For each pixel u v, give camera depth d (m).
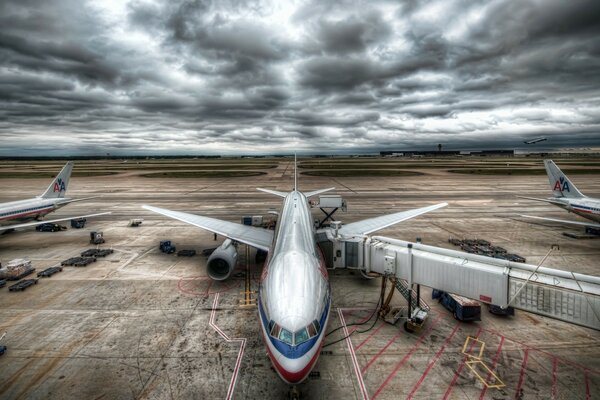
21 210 33.72
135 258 28.28
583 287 12.75
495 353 14.79
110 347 15.27
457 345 15.43
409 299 17.14
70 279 23.50
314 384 12.84
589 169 134.62
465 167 159.50
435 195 63.56
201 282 23.09
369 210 48.22
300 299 11.85
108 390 12.48
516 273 14.32
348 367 13.88
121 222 42.53
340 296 20.97
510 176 106.56
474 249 28.98
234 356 14.66
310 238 17.22
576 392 12.28
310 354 10.88
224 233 25.64
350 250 19.80
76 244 32.62
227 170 147.25
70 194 66.44
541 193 65.94
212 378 13.20
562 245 31.20
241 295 20.98
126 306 19.41
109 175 119.69
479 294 15.06
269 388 12.63
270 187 77.12
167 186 81.38
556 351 14.91
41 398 12.06
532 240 33.03
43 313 18.48
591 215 31.42
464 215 45.50
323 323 12.13
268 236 25.42
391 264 17.55
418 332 16.50
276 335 11.16
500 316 18.06
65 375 13.33
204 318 18.03
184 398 12.09
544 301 13.31
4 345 15.37
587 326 12.36
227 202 55.94
